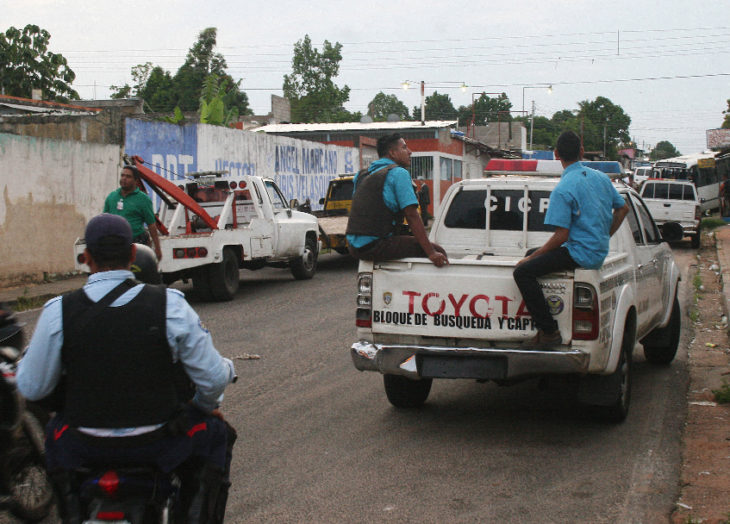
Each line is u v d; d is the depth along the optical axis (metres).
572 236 5.25
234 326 10.35
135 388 2.86
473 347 5.55
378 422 6.18
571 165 5.43
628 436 5.75
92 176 16.33
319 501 4.61
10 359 4.04
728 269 16.33
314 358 8.44
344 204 20.12
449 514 4.39
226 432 3.36
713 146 51.09
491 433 5.88
